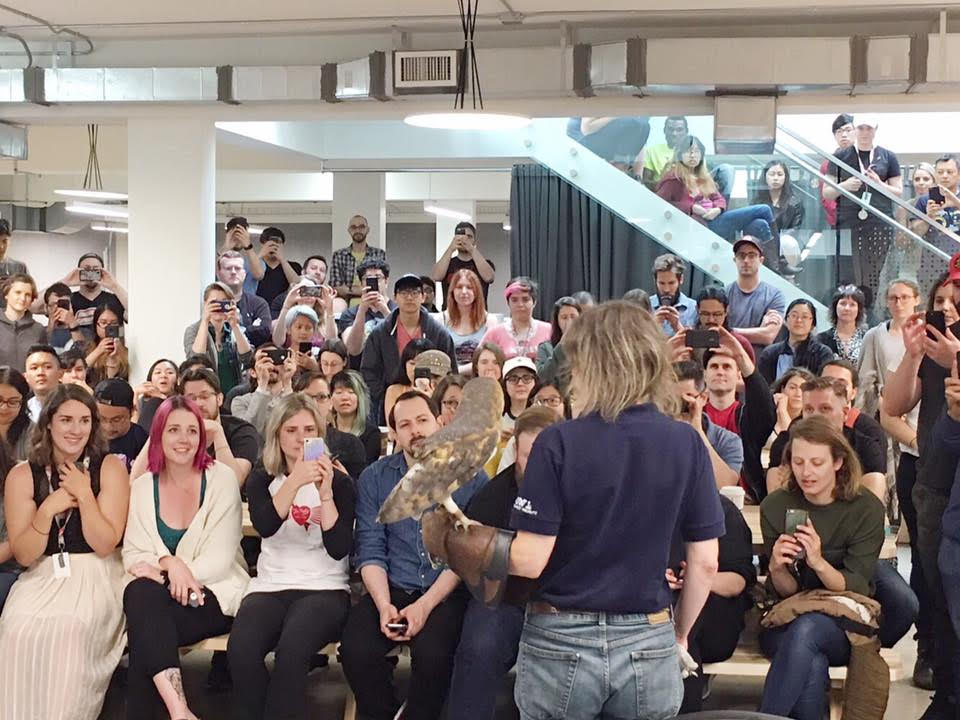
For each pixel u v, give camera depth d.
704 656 3.83
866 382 6.21
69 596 3.89
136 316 7.59
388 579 4.07
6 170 13.11
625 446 2.36
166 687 3.77
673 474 2.38
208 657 4.99
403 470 4.11
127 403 4.91
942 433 3.73
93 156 11.18
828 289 8.11
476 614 3.73
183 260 7.54
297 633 3.85
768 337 7.28
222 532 4.13
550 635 2.42
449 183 14.10
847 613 3.65
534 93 6.86
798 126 10.95
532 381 5.10
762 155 8.50
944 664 3.94
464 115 5.80
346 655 3.90
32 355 5.54
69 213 17.53
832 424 3.88
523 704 2.48
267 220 18.75
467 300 7.19
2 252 7.76
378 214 11.47
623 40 6.88
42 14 7.02
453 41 7.34
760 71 6.52
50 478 4.03
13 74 7.38
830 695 3.87
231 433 4.99
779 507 3.94
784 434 4.47
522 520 2.38
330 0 6.59
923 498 3.89
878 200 7.89
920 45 6.39
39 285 17.39
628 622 2.40
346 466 4.88
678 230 9.13
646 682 2.40
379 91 6.97
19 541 3.94
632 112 7.08
